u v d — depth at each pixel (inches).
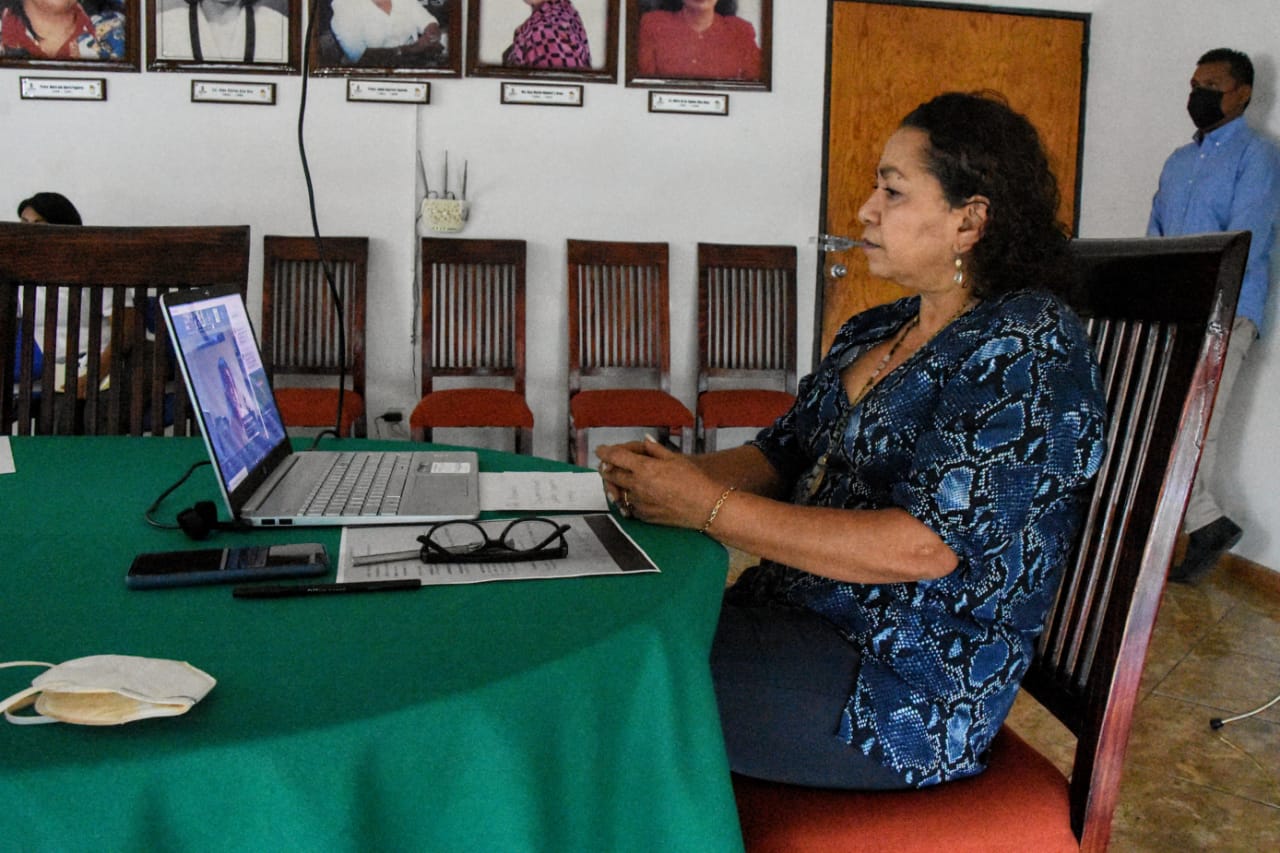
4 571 33.4
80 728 22.8
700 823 30.2
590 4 142.3
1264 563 123.6
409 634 28.7
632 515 42.4
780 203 150.7
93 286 63.7
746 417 132.0
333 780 22.8
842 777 39.2
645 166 147.2
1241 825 71.0
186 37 137.4
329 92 140.3
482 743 25.0
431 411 127.0
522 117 143.8
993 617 39.1
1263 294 119.5
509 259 140.0
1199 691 93.0
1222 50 120.1
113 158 139.3
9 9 135.0
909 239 43.0
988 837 37.2
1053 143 159.8
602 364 142.5
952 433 37.9
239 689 25.0
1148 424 38.8
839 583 42.3
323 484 44.5
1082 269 44.1
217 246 64.1
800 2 146.5
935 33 151.5
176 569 32.3
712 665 40.2
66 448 52.7
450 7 139.8
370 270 145.0
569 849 27.4
